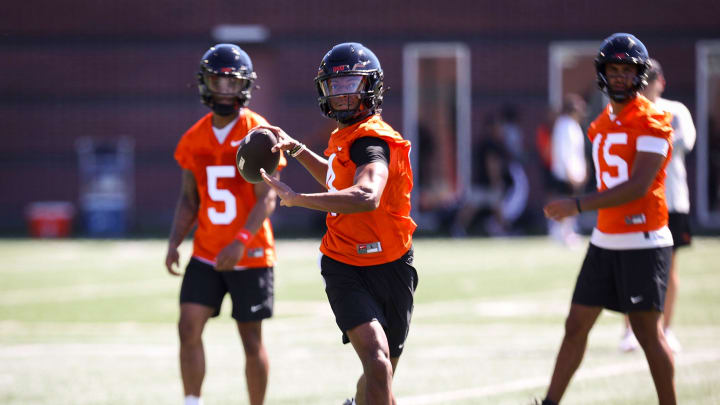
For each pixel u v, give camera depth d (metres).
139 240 74.19
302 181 81.75
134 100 83.31
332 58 18.64
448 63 82.25
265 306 23.20
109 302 44.00
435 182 82.44
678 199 30.86
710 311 39.84
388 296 18.84
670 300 31.20
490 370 29.34
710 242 69.38
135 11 82.88
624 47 21.06
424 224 82.25
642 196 20.61
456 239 72.94
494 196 74.44
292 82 82.19
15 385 27.89
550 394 21.94
